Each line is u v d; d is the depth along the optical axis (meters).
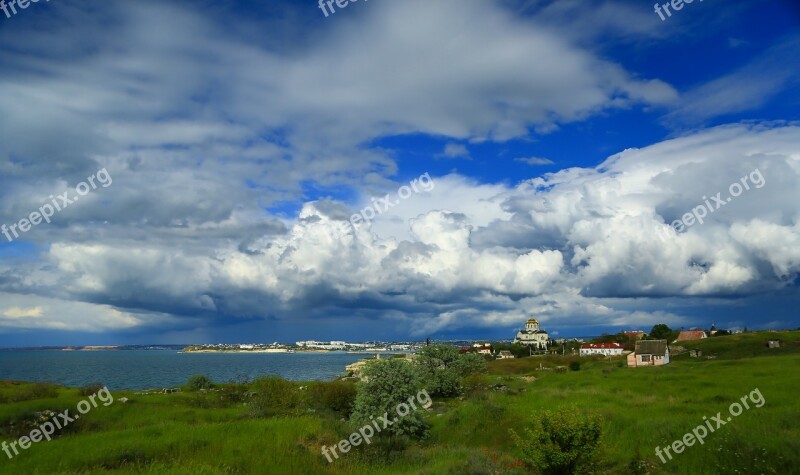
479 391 44.50
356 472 21.44
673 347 102.69
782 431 19.09
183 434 25.48
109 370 151.25
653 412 27.06
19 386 48.16
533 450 18.14
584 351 142.88
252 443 23.80
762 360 58.97
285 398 43.00
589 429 17.81
